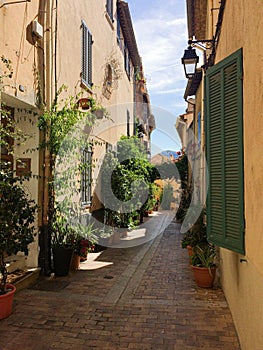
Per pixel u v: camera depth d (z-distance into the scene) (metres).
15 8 5.03
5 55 4.77
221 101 3.49
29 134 5.82
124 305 4.54
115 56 11.71
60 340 3.54
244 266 3.17
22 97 5.23
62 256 5.88
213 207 3.64
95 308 4.42
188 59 6.29
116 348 3.37
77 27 7.78
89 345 3.43
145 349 3.36
